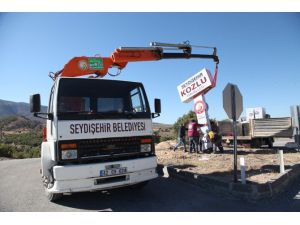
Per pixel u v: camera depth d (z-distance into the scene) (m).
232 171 9.51
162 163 11.64
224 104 7.86
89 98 6.85
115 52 9.73
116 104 7.13
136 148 7.04
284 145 19.05
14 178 10.74
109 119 6.74
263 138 17.53
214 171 9.59
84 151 6.38
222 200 7.06
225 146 17.83
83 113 6.54
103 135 6.61
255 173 9.13
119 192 7.90
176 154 14.38
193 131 14.40
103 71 9.66
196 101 14.93
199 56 11.31
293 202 6.79
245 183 7.42
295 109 14.14
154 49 10.25
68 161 6.21
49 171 6.55
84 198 7.36
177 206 6.62
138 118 7.18
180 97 15.41
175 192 7.88
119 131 6.82
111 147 6.67
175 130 25.03
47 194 7.09
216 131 15.04
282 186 8.09
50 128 6.61
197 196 7.45
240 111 7.98
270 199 7.05
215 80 14.18
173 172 9.99
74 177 6.08
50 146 6.55
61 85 6.65
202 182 8.38
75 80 6.84
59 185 6.03
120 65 9.99
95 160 6.50
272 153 14.01
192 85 14.80
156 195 7.58
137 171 6.80
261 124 16.67
